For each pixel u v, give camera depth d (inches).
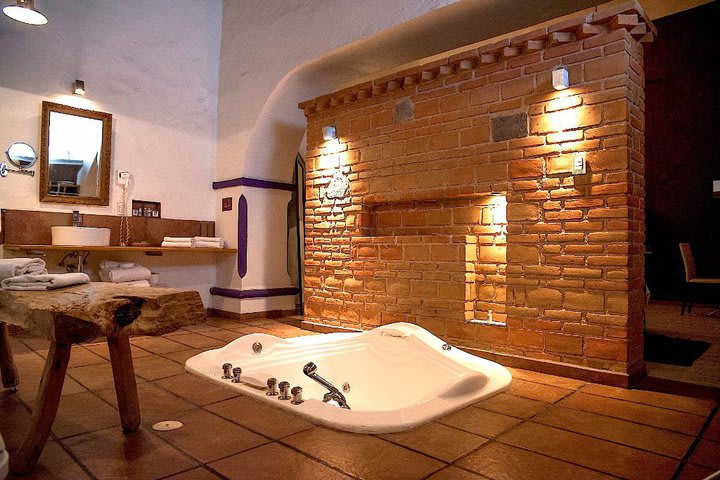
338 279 187.6
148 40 220.4
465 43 177.0
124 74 212.5
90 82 202.4
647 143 295.3
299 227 249.8
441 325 153.2
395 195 167.8
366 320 176.1
